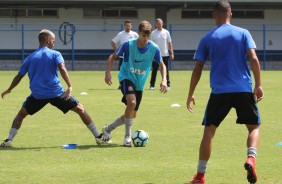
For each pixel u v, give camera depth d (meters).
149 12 64.19
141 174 13.01
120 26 63.88
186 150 15.99
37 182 12.24
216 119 11.82
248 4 63.00
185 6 62.44
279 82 42.50
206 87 37.94
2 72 54.78
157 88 37.28
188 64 64.12
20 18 63.06
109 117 23.09
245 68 11.97
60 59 16.03
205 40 12.02
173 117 23.02
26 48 62.72
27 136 18.31
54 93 16.11
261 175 12.88
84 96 31.53
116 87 37.66
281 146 16.66
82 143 17.09
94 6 62.72
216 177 12.72
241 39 11.91
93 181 12.33
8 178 12.59
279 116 23.58
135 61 16.23
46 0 61.66
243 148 16.30
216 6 12.24
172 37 63.97
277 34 64.44
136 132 16.61
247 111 11.86
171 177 12.72
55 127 20.31
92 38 63.25
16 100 29.23
